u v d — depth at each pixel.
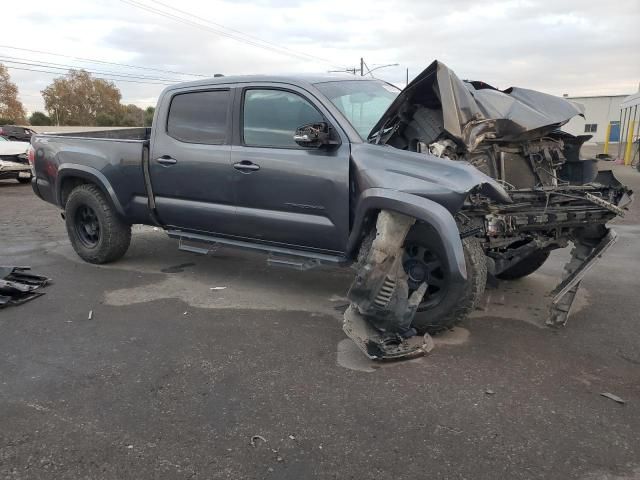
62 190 6.48
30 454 2.77
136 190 5.78
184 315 4.73
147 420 3.07
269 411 3.15
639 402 3.22
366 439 2.87
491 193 3.68
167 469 2.64
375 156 4.07
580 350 3.95
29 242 7.79
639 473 2.58
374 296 3.79
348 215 4.29
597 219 4.22
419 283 4.06
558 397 3.28
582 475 2.57
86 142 6.15
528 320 4.55
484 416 3.08
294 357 3.87
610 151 30.83
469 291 3.87
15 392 3.39
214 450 2.79
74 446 2.83
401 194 3.77
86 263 6.50
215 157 5.05
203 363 3.79
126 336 4.27
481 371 3.63
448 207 3.66
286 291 5.38
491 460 2.69
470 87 4.59
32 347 4.07
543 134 4.53
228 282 5.69
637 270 6.07
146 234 8.20
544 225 3.99
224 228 5.19
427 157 3.91
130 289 5.46
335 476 2.58
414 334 4.04
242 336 4.26
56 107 89.62
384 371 3.64
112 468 2.65
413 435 2.91
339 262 4.50
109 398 3.31
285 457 2.73
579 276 4.33
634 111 24.62
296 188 4.52
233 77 5.09
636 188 14.01
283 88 4.71
